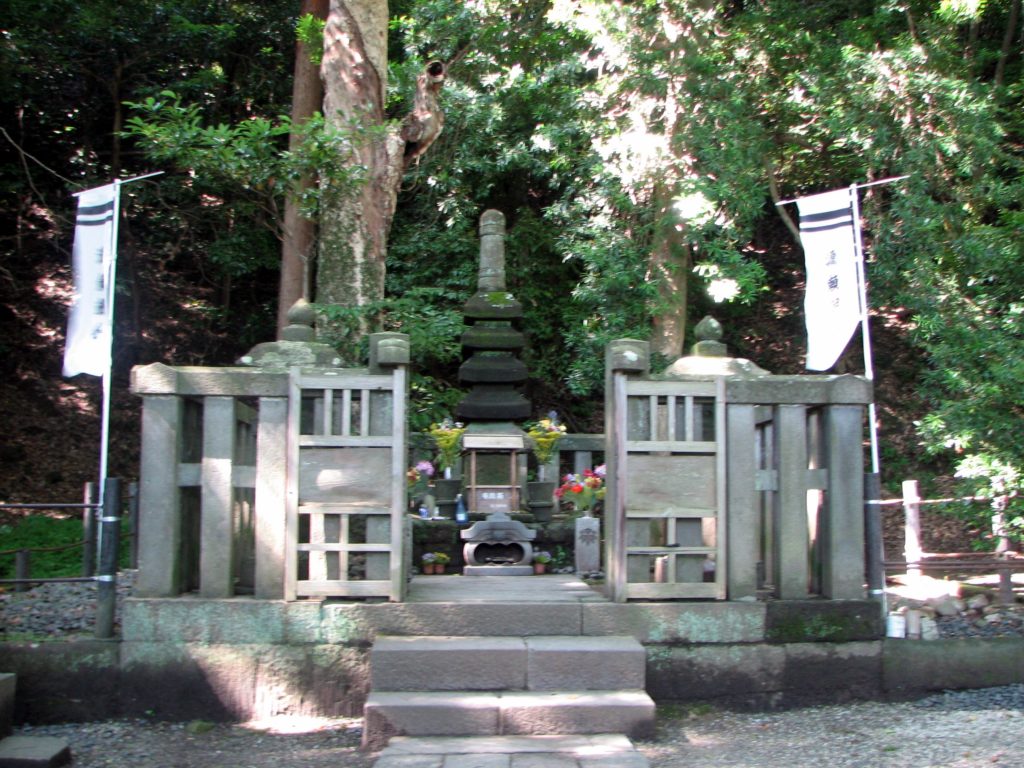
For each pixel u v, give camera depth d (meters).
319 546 4.99
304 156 8.64
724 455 5.13
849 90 10.70
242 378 4.99
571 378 11.25
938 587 6.29
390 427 5.03
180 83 12.60
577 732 4.41
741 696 5.04
